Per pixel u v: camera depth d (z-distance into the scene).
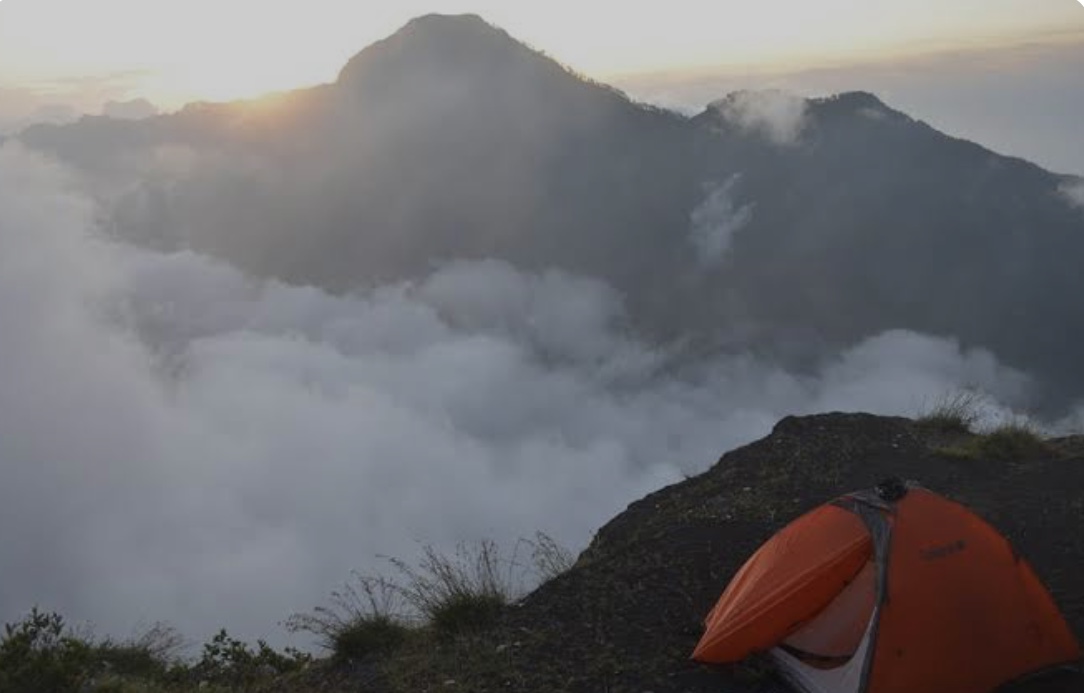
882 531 6.31
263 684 7.90
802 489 9.98
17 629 7.50
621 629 7.37
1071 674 6.18
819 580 6.45
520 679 6.82
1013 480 9.73
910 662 5.92
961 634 5.98
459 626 7.78
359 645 7.96
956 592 6.06
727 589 7.11
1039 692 6.02
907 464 10.49
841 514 6.62
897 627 5.98
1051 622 6.22
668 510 10.09
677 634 7.22
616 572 8.36
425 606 8.12
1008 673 6.02
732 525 9.09
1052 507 8.80
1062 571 7.58
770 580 6.65
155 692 7.46
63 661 7.00
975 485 9.72
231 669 8.60
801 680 6.32
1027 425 11.29
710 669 6.69
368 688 7.13
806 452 11.02
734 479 10.62
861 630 6.28
